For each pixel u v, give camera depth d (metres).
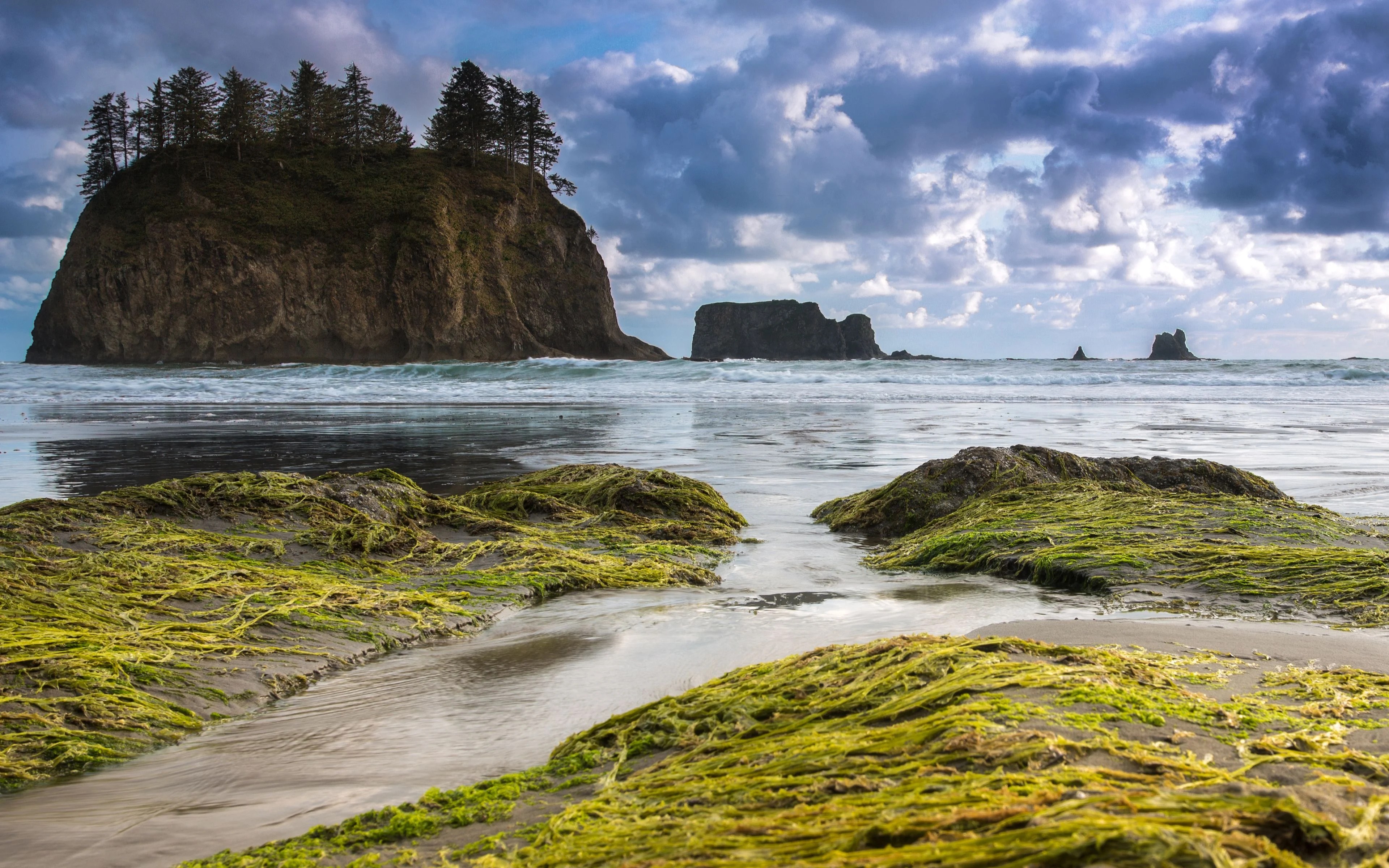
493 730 3.80
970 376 38.41
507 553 7.00
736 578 6.86
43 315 82.12
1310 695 3.23
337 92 88.31
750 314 152.38
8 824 2.94
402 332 77.62
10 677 3.94
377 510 7.51
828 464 12.93
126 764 3.54
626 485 8.95
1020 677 3.04
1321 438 16.25
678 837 2.10
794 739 2.82
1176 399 28.27
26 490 10.49
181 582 5.55
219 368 53.78
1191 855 1.54
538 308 86.12
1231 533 7.00
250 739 3.78
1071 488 8.41
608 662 4.76
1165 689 3.15
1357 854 1.69
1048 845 1.64
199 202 77.00
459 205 84.62
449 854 2.38
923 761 2.40
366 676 4.64
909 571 7.08
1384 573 5.77
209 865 2.47
